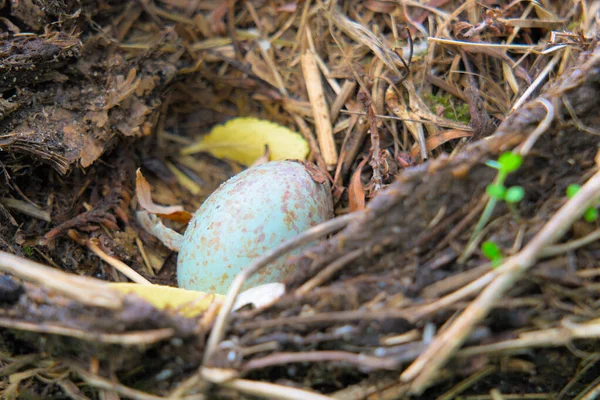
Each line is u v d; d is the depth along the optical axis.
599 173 0.17
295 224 0.20
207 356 0.18
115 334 0.17
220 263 0.20
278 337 0.18
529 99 0.20
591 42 0.20
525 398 0.18
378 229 0.18
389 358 0.17
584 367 0.18
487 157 0.18
